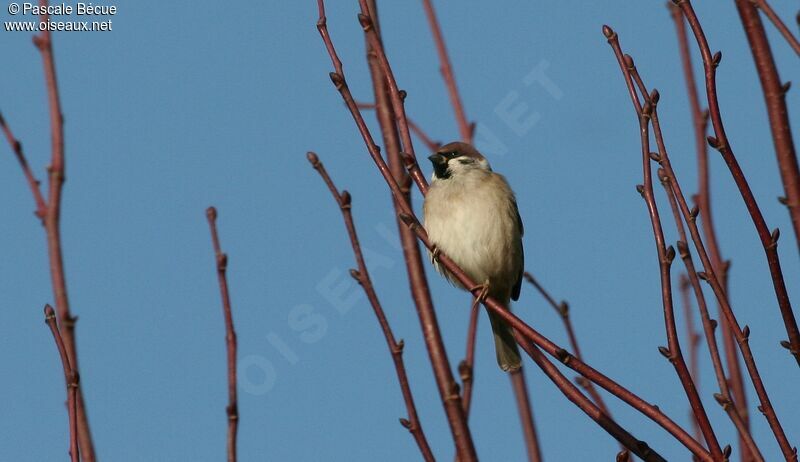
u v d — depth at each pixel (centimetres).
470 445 725
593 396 902
